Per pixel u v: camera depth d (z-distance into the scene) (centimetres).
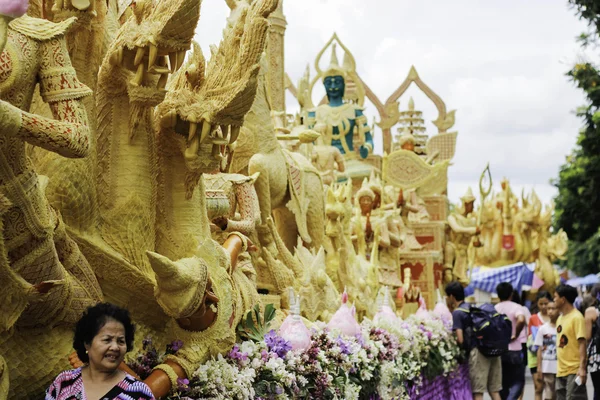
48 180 604
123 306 678
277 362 738
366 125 2475
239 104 641
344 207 1443
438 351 1465
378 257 1798
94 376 514
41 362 598
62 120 538
